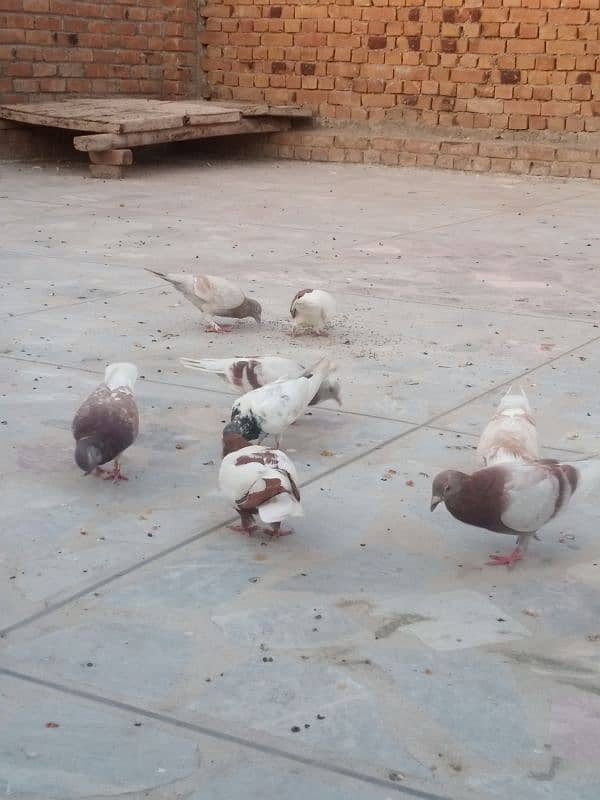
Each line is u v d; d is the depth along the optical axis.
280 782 1.10
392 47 7.48
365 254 4.04
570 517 1.78
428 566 1.60
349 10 7.55
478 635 1.40
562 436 2.14
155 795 1.08
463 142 7.05
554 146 6.83
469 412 2.29
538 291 3.46
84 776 1.10
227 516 1.76
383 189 6.07
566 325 3.04
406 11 7.37
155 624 1.42
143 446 2.06
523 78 7.11
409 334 2.91
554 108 7.05
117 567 1.58
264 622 1.43
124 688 1.27
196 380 2.46
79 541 1.66
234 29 7.99
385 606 1.48
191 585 1.53
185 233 4.41
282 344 2.78
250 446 1.69
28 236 4.23
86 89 7.46
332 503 1.82
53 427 2.15
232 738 1.17
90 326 2.90
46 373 2.48
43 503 1.80
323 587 1.53
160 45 7.93
